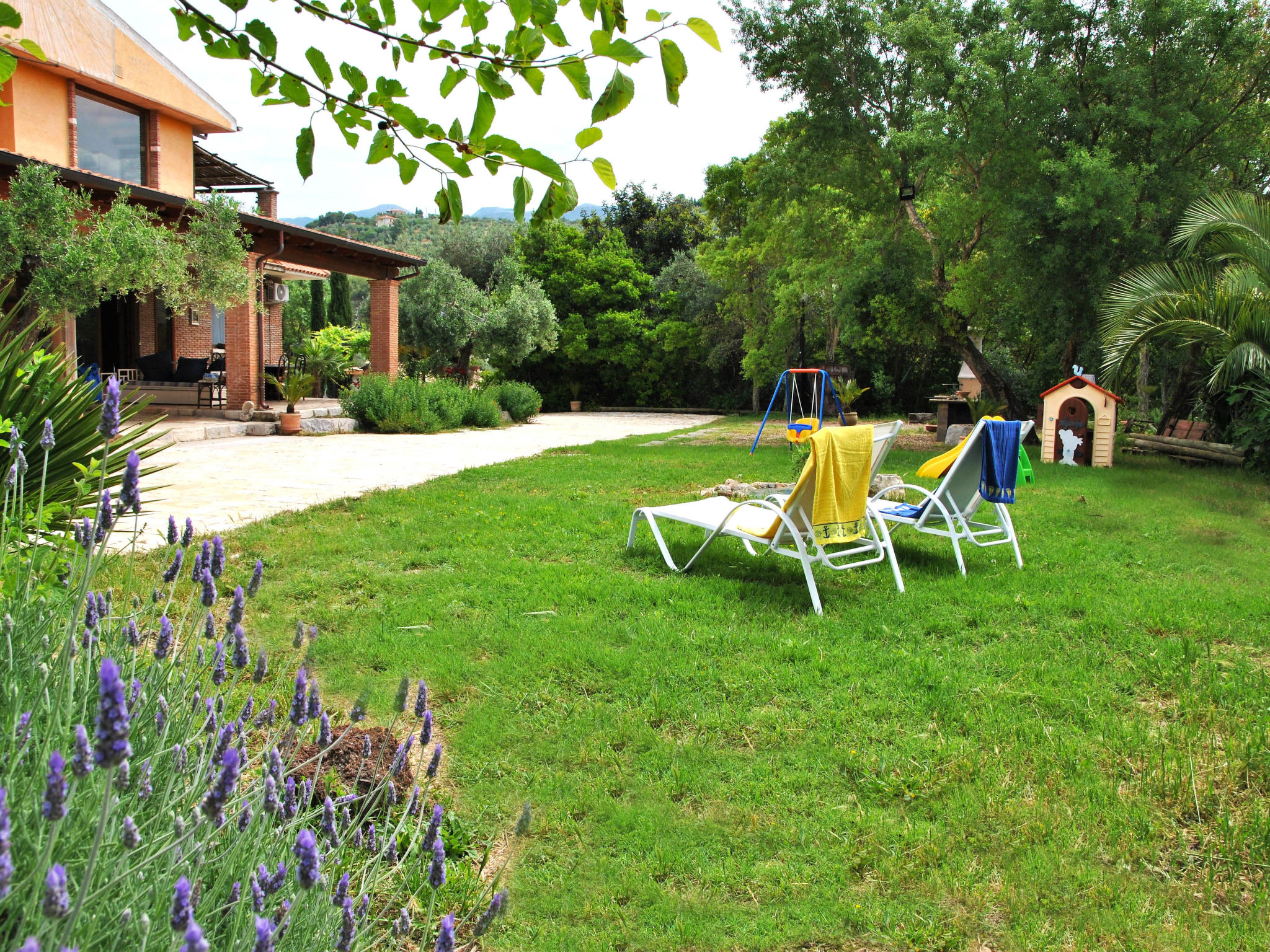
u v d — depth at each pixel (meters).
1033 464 12.92
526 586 5.55
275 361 26.02
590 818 2.86
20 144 14.71
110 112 16.91
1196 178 14.44
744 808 2.91
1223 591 5.62
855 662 4.23
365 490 9.31
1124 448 14.55
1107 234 14.04
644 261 37.94
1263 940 2.25
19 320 10.66
